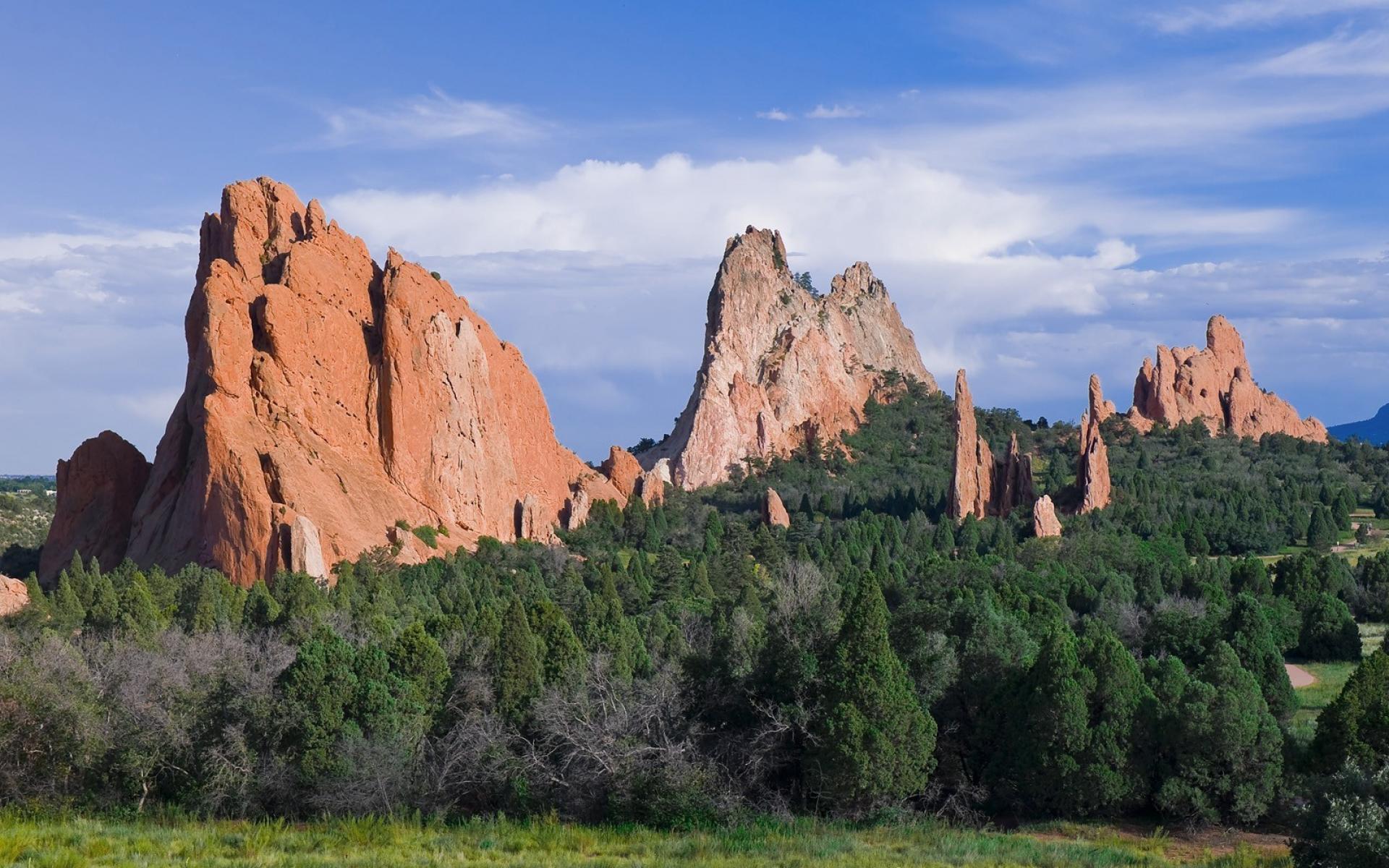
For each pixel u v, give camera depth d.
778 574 124.00
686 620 100.69
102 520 156.50
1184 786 59.47
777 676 66.38
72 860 51.00
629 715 65.38
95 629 103.56
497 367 177.12
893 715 61.22
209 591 109.06
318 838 56.59
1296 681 97.94
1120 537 161.00
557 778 62.75
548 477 183.12
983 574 123.50
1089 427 197.50
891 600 112.38
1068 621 104.44
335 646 66.31
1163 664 68.75
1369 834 42.88
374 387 157.38
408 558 143.62
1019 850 54.00
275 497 138.62
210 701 67.31
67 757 64.69
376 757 61.94
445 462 159.62
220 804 62.62
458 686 69.31
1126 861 52.66
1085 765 60.28
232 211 166.25
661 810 60.31
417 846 55.53
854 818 61.19
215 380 142.75
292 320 150.12
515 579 132.12
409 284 163.88
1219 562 141.75
